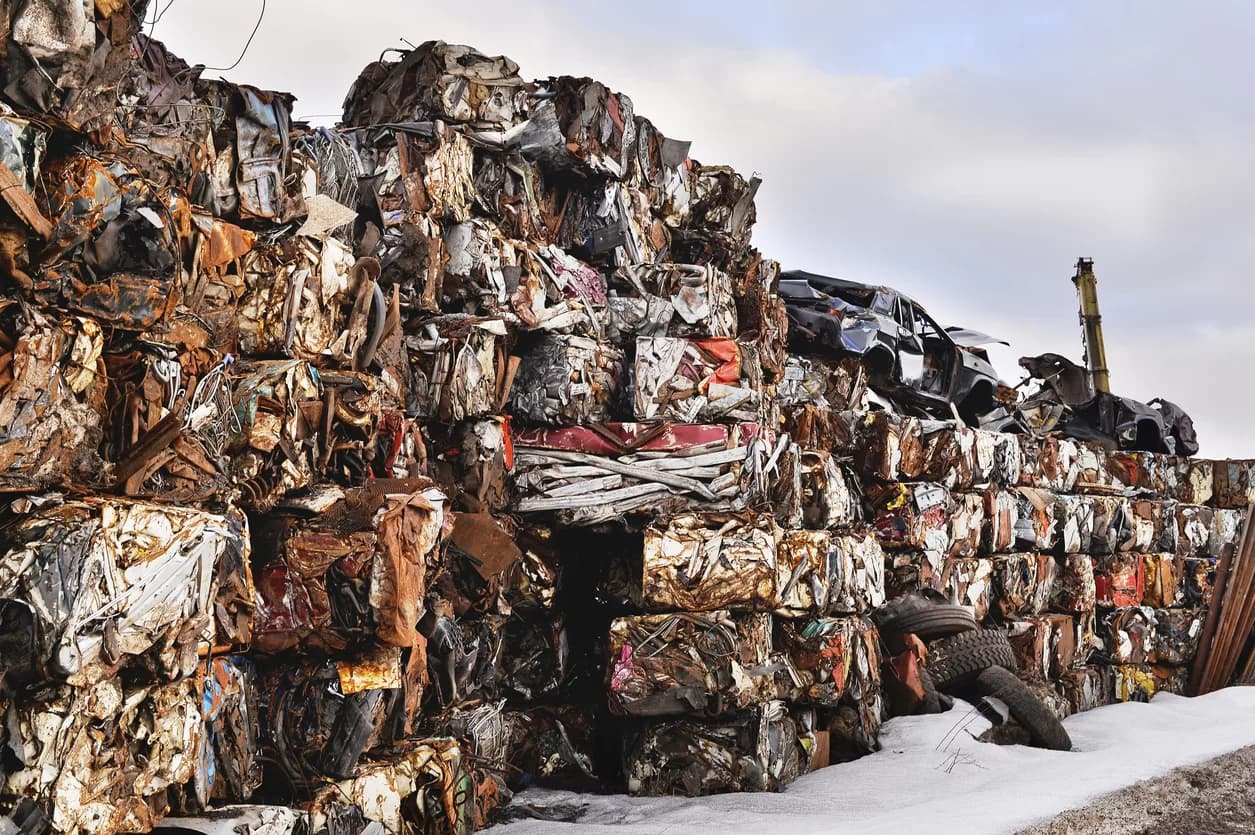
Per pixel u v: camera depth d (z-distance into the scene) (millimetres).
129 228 3295
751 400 6828
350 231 5273
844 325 11086
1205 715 10516
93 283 3254
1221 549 14789
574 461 6496
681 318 6988
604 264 7012
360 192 5359
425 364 5535
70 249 3156
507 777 6422
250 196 4137
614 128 6766
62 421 3168
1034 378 16438
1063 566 11508
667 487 6477
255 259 4227
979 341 14406
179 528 3283
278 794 4375
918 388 12023
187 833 3484
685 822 5664
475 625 6051
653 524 6348
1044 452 11758
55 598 2936
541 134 6297
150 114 3873
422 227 5656
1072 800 5832
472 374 5660
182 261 3713
